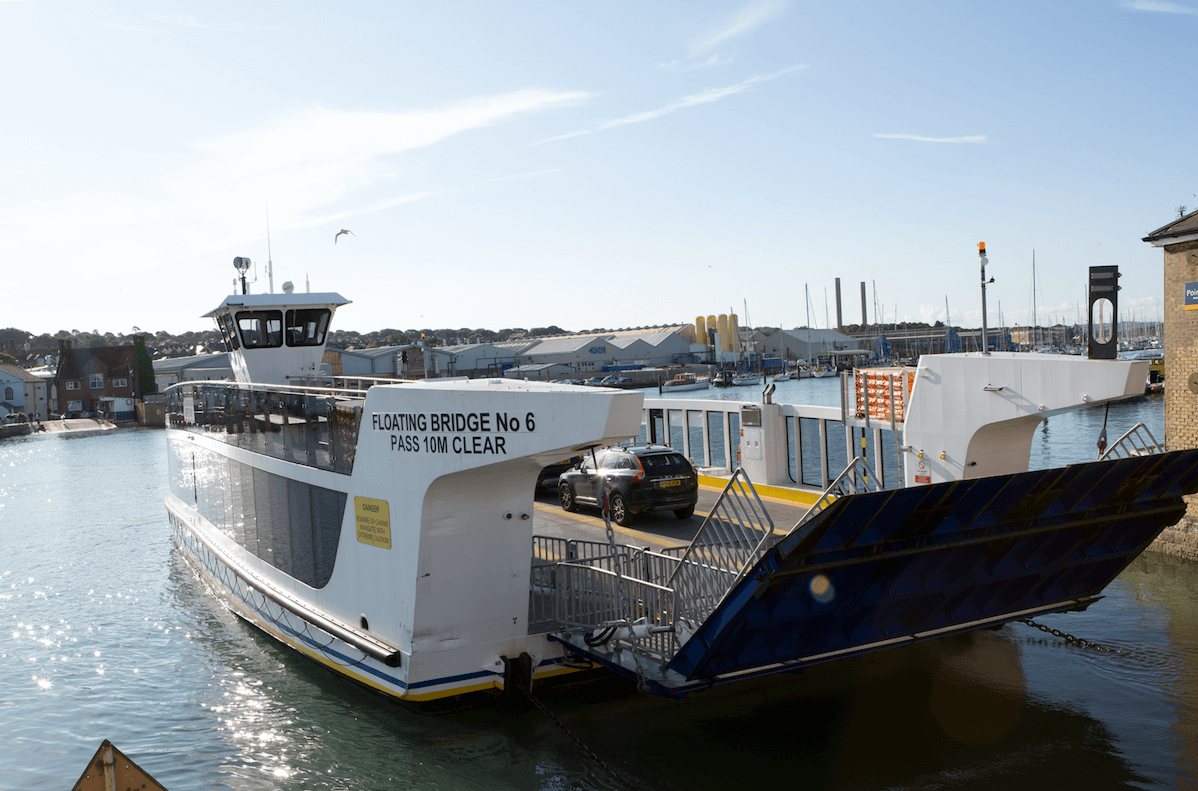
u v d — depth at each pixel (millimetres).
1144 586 12648
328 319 16422
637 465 15320
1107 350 10062
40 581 17922
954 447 11719
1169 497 9297
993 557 8586
